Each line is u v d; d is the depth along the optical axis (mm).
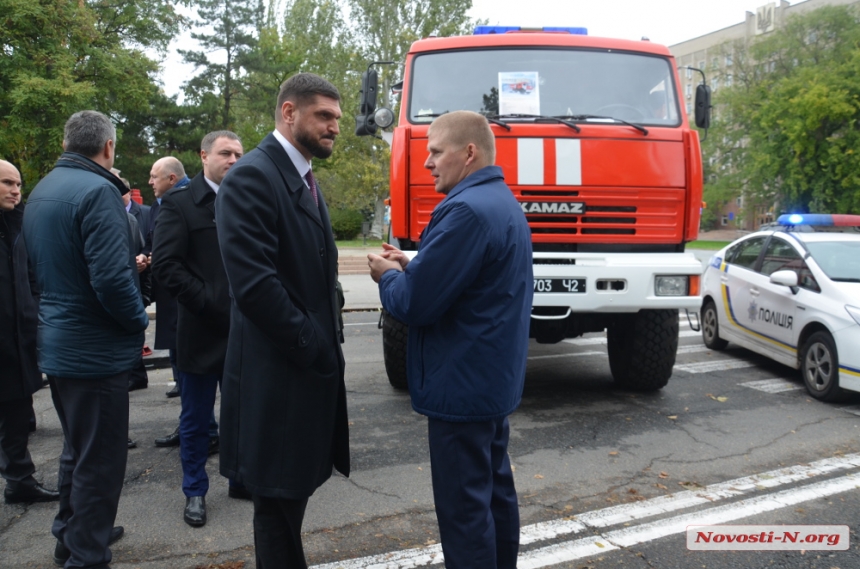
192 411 3775
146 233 6543
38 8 14352
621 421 5590
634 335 6195
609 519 3762
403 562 3295
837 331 6059
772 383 6941
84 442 3084
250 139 31453
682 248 5797
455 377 2662
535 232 5535
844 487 4207
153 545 3500
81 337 3029
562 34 5984
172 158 5527
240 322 2699
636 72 5910
